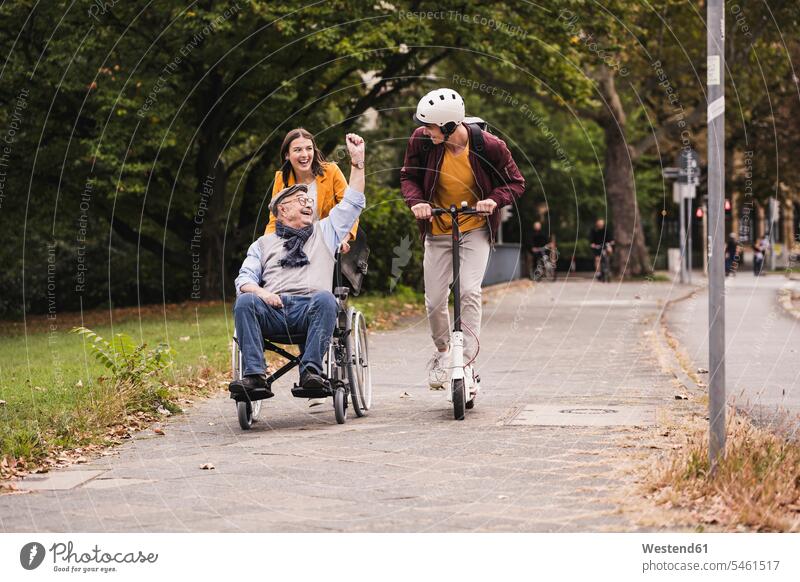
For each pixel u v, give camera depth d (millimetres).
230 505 5480
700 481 5320
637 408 8469
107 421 7883
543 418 8031
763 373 10742
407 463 6434
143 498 5672
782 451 5719
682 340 14820
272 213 8211
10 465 6434
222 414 8703
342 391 8062
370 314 18281
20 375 11445
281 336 7949
